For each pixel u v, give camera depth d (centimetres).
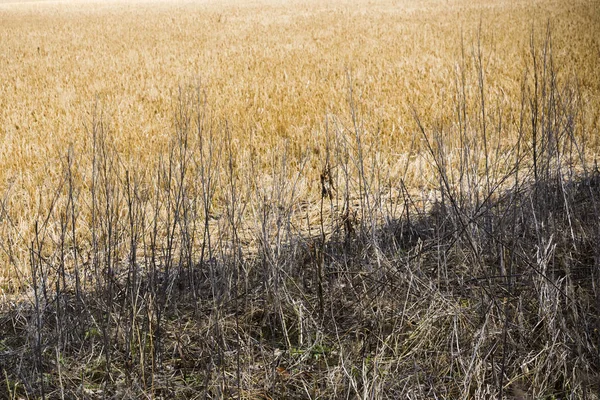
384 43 1891
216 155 671
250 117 945
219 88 1238
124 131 904
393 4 3522
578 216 437
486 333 347
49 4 5203
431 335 364
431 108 956
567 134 466
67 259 510
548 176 439
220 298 410
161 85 1341
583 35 1764
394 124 885
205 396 323
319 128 870
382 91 1132
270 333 391
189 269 434
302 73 1402
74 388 345
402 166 723
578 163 652
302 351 367
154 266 401
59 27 2994
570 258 403
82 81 1447
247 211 582
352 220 491
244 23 2809
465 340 354
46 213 615
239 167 668
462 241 431
